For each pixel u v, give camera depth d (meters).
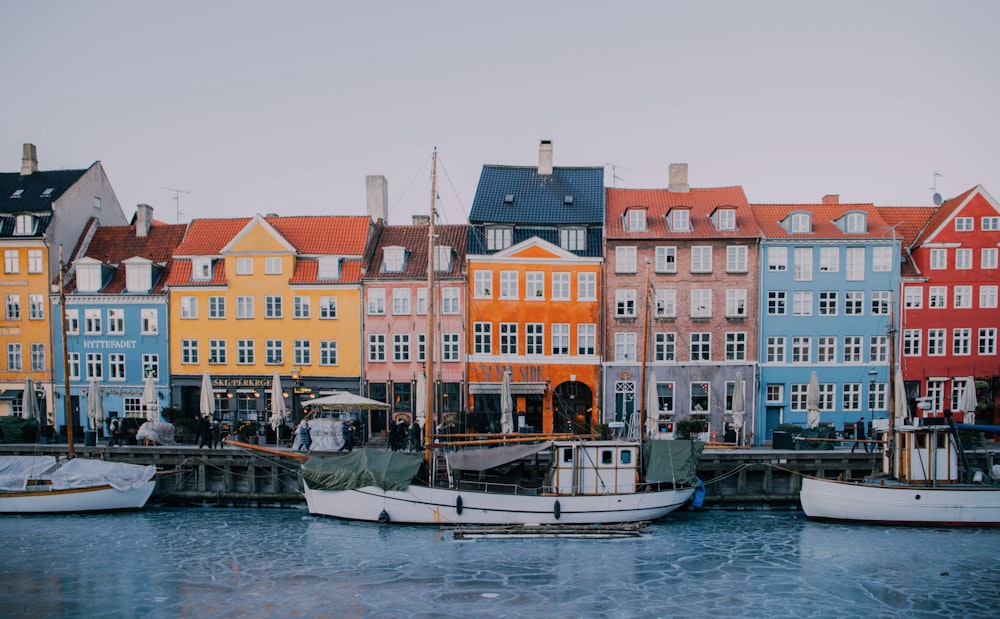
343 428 32.97
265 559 23.84
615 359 41.06
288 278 41.56
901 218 45.00
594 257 40.75
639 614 19.56
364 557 24.03
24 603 20.08
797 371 41.19
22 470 29.78
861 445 34.34
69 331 42.66
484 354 40.72
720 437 40.69
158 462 31.83
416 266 41.66
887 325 41.34
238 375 41.66
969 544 25.61
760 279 41.03
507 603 20.22
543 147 44.56
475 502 27.36
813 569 23.12
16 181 46.09
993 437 39.44
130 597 20.53
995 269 41.75
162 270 43.78
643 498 27.95
